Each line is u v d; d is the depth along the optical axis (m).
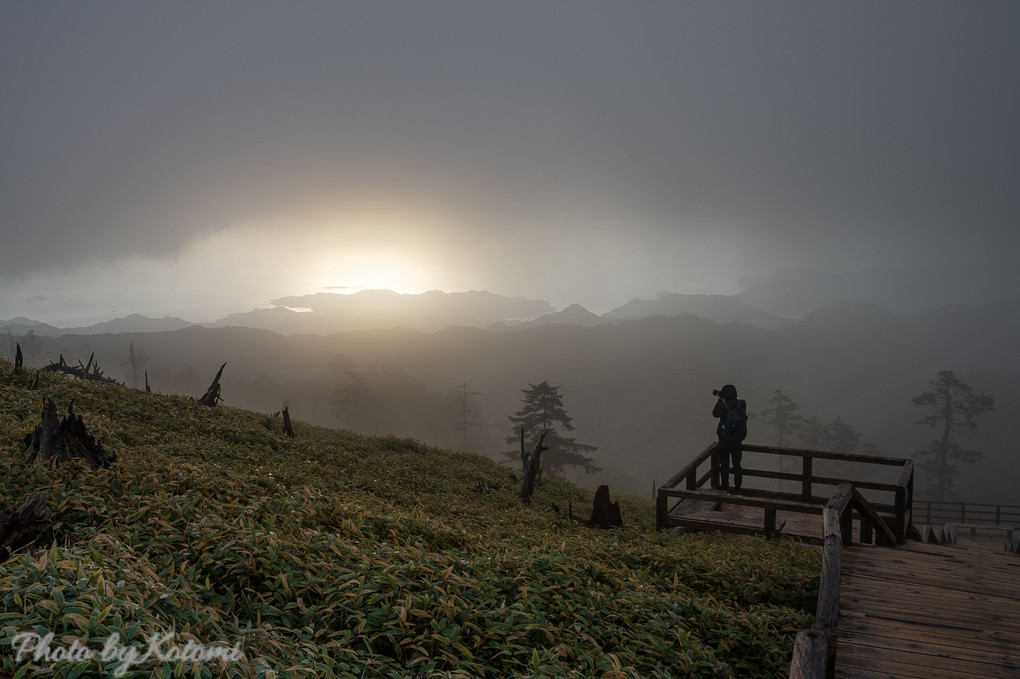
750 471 15.01
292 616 5.46
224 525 6.84
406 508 12.91
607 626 6.36
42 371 19.98
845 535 10.29
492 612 5.94
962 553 9.88
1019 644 6.53
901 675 5.88
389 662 5.04
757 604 8.45
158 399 19.14
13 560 4.98
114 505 7.44
